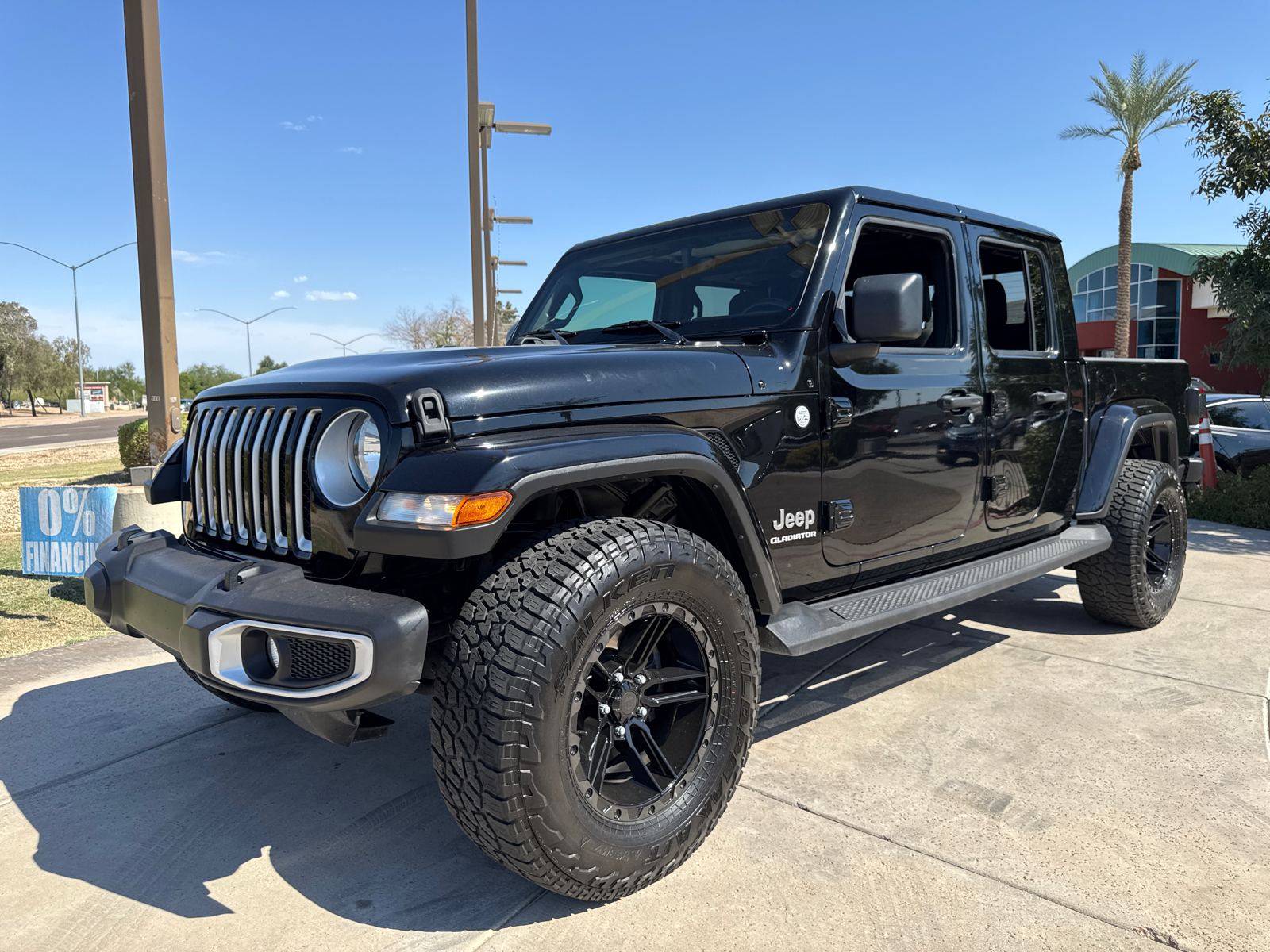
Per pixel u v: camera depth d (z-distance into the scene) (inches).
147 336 242.2
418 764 116.0
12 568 241.1
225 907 83.7
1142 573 165.3
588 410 87.0
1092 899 83.1
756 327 112.3
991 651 160.9
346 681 72.3
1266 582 217.9
